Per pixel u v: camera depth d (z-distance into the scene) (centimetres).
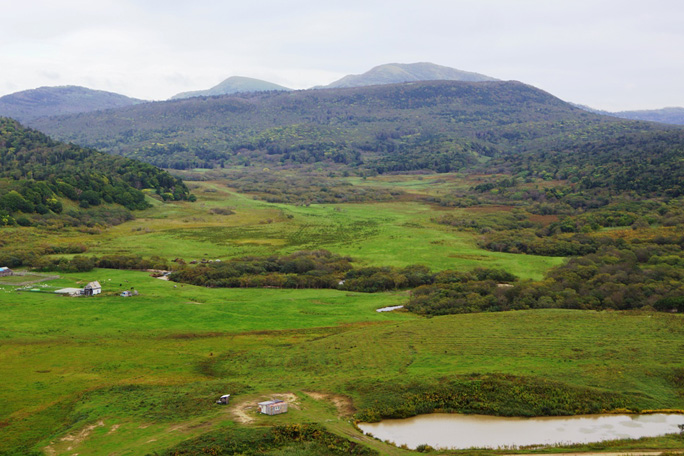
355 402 6153
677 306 9638
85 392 6744
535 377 6575
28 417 6097
